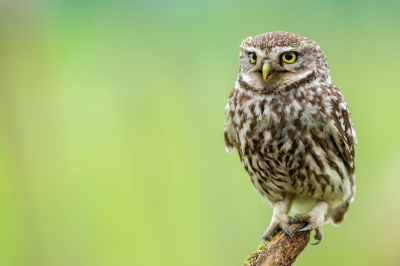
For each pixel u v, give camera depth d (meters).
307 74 7.07
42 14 12.39
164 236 12.37
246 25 12.73
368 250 10.15
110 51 13.36
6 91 12.07
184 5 12.94
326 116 6.93
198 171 12.72
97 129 13.55
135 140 13.27
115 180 13.15
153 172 13.04
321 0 12.77
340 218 8.17
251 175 7.75
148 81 13.44
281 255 6.50
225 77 12.78
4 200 11.80
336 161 7.21
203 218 12.26
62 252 12.03
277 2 12.81
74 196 12.69
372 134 12.81
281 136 6.97
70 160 13.05
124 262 12.27
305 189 7.41
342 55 12.88
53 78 12.77
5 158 11.94
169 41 13.16
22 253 11.65
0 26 12.00
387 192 10.03
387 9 12.85
